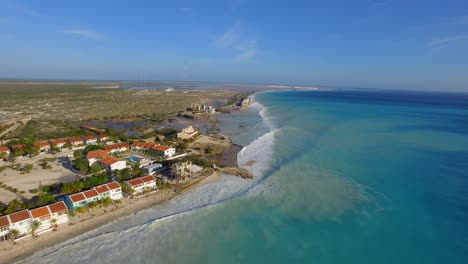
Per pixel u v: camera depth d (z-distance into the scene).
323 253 35.03
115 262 33.31
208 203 48.31
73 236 37.78
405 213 44.28
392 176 59.69
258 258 34.25
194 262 33.62
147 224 41.12
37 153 70.75
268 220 42.81
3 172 59.00
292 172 62.78
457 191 51.81
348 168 64.94
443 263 32.81
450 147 82.19
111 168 59.06
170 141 87.56
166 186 53.31
